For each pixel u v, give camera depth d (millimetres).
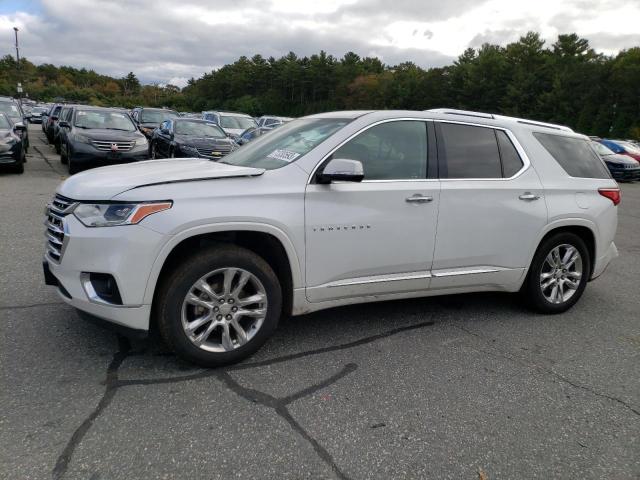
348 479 2443
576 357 3898
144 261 3039
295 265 3502
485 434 2855
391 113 3980
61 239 3240
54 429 2660
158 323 3229
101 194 3125
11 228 6797
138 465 2439
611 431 2957
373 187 3719
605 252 5020
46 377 3152
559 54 83250
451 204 4020
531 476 2541
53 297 4434
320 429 2807
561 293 4809
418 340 4043
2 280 4793
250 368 3436
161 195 3104
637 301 5355
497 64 83562
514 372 3598
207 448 2592
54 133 19156
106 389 3062
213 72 132625
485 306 4930
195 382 3209
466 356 3807
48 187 10547
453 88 89938
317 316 4445
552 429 2941
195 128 13367
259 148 4184
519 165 4457
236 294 3363
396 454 2639
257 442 2662
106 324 3156
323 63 115938
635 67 61219
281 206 3389
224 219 3193
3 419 2711
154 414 2844
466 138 4262
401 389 3277
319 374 3406
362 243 3699
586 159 4961
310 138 3857
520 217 4355
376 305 4789
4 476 2311
